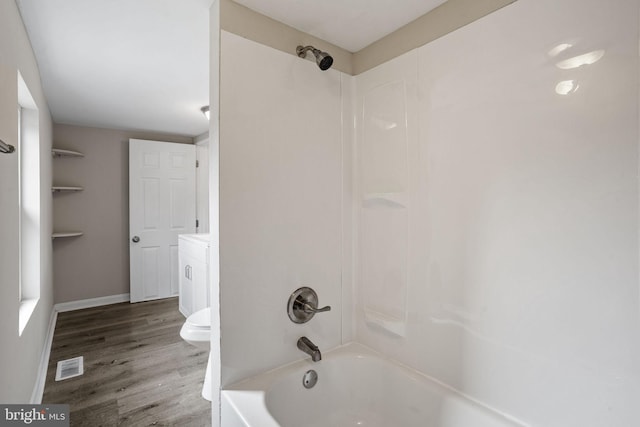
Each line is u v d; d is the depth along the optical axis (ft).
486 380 4.15
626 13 3.09
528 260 3.76
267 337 4.95
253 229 4.78
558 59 3.52
